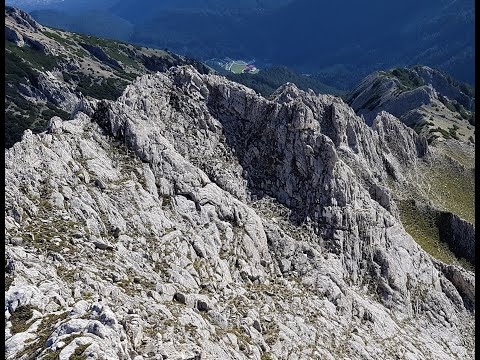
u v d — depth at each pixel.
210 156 57.50
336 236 56.44
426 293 61.53
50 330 20.80
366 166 78.94
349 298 49.19
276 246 51.97
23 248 28.77
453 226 84.94
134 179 44.94
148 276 34.06
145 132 49.41
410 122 171.62
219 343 29.48
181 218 45.22
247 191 57.66
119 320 23.11
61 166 39.06
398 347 47.22
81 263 30.27
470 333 61.25
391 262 59.19
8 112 161.38
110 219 38.38
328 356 37.50
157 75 60.66
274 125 61.28
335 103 81.56
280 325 38.16
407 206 88.69
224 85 62.66
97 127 47.38
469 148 140.50
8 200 32.28
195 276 38.94
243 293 41.91
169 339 24.97
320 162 59.88
